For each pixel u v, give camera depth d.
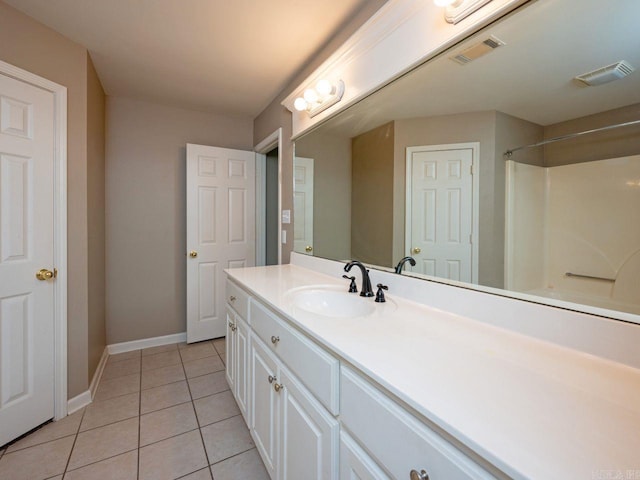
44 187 1.71
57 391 1.78
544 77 0.86
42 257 1.71
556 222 0.85
